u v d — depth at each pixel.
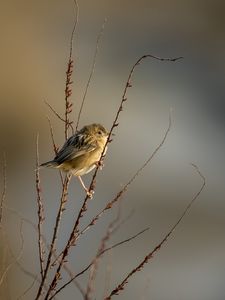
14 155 22.17
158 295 16.72
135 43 32.66
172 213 21.12
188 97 28.45
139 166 22.95
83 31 31.78
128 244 18.20
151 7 34.59
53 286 6.88
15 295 12.77
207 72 31.09
